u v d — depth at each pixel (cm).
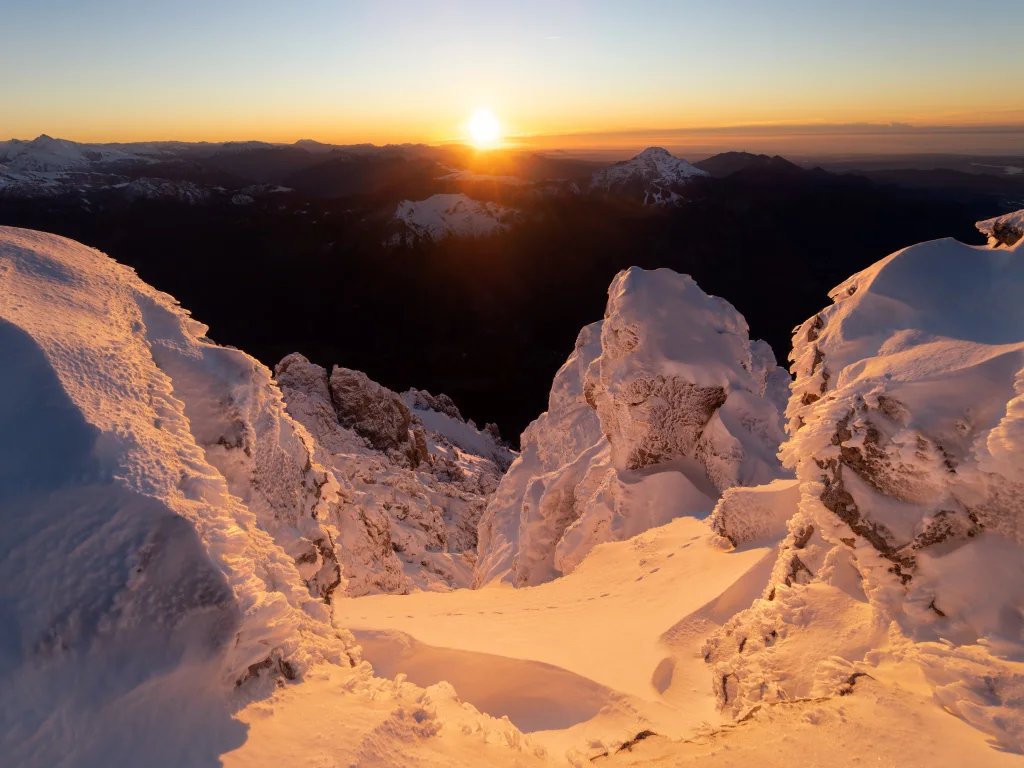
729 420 1432
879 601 490
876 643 482
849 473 505
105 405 337
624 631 802
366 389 4691
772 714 438
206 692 298
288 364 4678
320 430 4234
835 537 516
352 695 369
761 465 1372
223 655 299
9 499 272
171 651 283
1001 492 431
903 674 430
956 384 463
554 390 2623
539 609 1002
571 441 2403
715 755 383
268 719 315
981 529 443
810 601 586
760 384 1948
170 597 288
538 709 646
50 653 252
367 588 1919
